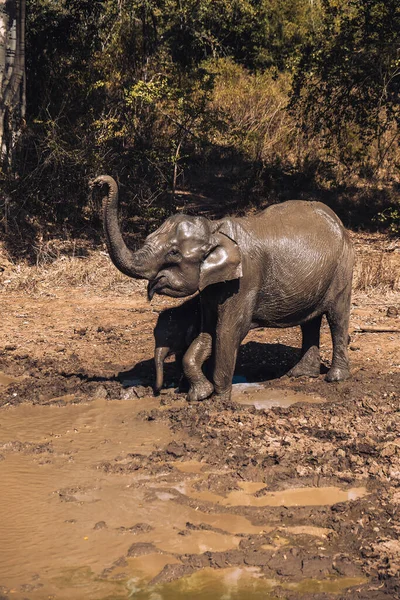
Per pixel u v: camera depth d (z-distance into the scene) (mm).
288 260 10352
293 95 23750
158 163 21328
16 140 20188
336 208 22984
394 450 8766
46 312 15078
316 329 11562
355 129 25922
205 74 23203
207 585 6469
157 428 9656
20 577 6566
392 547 6945
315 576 6594
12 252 18422
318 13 31875
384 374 11625
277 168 24750
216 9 26609
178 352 10977
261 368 12086
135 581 6523
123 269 9406
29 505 7754
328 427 9578
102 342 13336
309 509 7617
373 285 16656
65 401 10703
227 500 7848
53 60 22609
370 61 22031
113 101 22094
